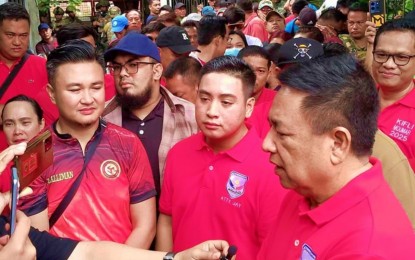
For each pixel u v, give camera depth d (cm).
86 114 234
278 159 149
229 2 1022
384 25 295
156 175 289
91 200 235
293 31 679
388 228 134
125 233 243
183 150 247
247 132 237
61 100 234
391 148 230
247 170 225
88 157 238
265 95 358
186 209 236
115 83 298
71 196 233
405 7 462
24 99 318
